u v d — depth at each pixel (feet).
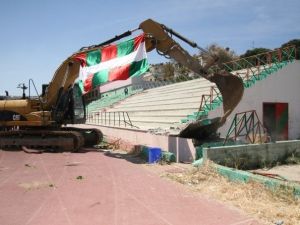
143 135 63.98
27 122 62.95
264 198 29.78
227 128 65.51
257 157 48.03
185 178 37.76
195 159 49.24
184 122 67.46
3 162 49.65
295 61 79.77
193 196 31.24
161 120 79.87
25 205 28.84
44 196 31.48
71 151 60.54
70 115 64.64
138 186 34.99
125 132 74.33
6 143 63.52
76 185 35.53
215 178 37.11
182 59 52.70
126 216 25.95
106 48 55.98
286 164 50.37
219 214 26.23
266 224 24.08
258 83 73.67
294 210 26.63
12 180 37.83
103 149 64.75
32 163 48.70
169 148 53.98
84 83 57.93
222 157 45.09
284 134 76.79
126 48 53.31
